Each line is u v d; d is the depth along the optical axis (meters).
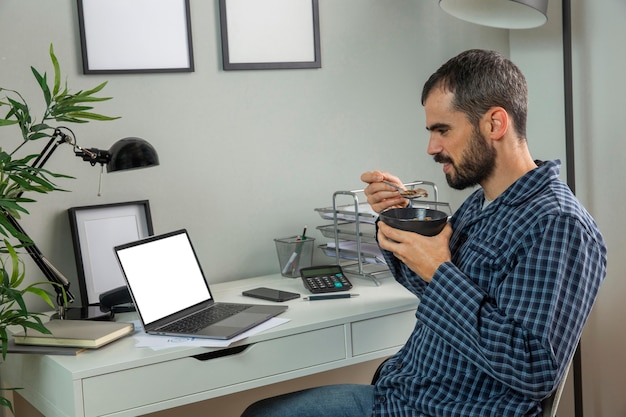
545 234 1.51
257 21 2.54
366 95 2.77
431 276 1.63
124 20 2.35
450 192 2.97
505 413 1.53
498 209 1.65
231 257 2.57
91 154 2.04
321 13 2.66
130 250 2.02
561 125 2.84
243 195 2.57
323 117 2.69
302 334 2.00
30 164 2.25
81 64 2.30
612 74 2.72
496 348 1.48
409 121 2.86
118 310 2.20
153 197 2.43
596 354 2.88
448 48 2.90
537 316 1.47
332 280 2.34
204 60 2.48
